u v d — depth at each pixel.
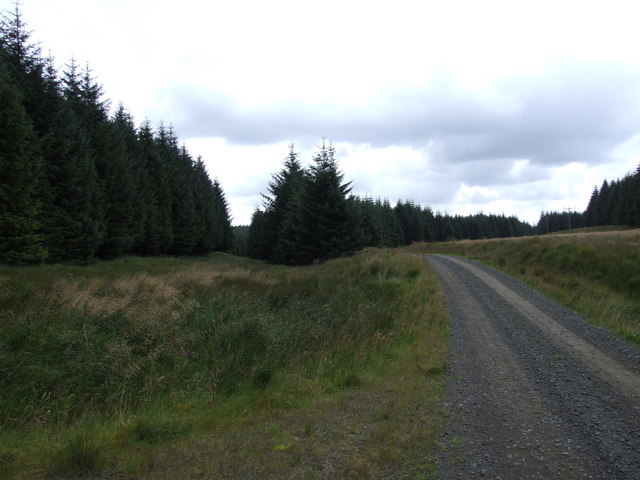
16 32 21.58
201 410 5.54
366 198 59.84
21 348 7.04
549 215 151.00
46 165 20.94
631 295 12.96
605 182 108.19
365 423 4.67
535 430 4.37
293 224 31.98
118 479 3.59
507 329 9.38
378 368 7.15
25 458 4.10
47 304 9.28
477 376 6.29
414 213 84.69
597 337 8.53
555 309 11.56
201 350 7.81
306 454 3.91
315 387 6.17
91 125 28.92
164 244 40.56
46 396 5.77
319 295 13.55
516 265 21.58
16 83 19.83
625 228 68.88
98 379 6.43
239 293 12.91
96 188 25.31
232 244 68.31
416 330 9.56
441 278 18.39
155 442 4.48
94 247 23.81
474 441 4.13
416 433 4.31
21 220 17.19
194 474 3.60
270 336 8.43
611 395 5.38
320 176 29.64
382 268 18.62
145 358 7.15
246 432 4.61
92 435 4.54
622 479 3.39
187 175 52.69
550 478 3.41
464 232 114.94
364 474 3.48
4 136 16.80
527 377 6.16
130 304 10.27
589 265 16.80
